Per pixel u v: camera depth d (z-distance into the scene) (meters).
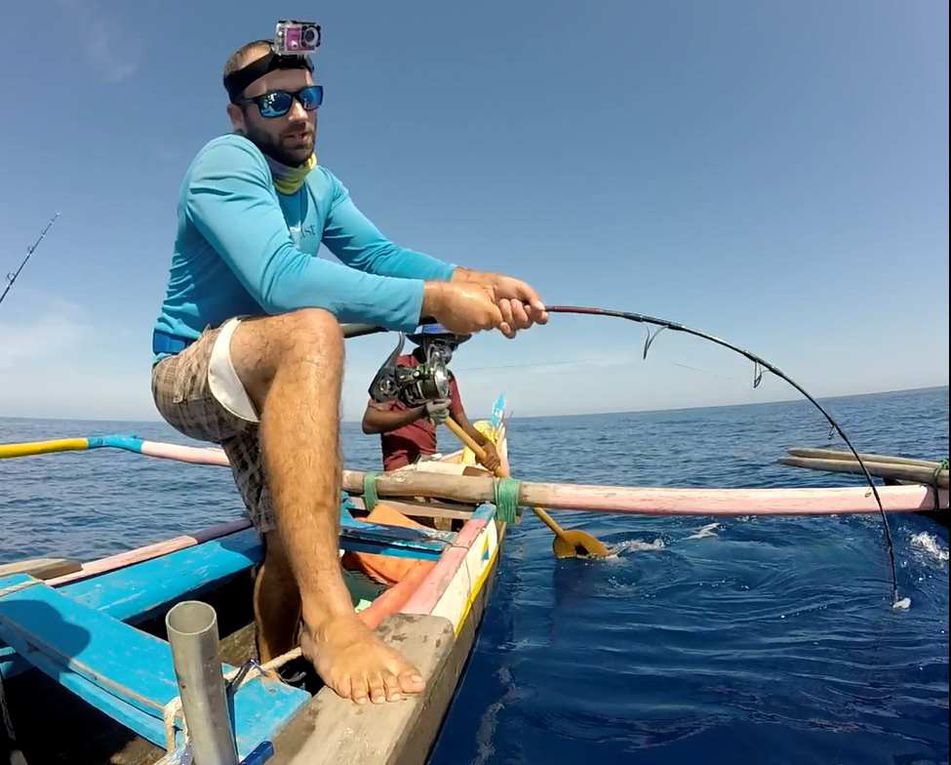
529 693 2.51
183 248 1.95
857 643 2.80
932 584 3.48
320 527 1.40
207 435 1.93
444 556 2.62
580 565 4.35
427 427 4.71
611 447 15.88
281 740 1.15
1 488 10.32
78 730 1.98
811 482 7.63
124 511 7.98
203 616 1.00
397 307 1.63
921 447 9.87
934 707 2.26
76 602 1.81
